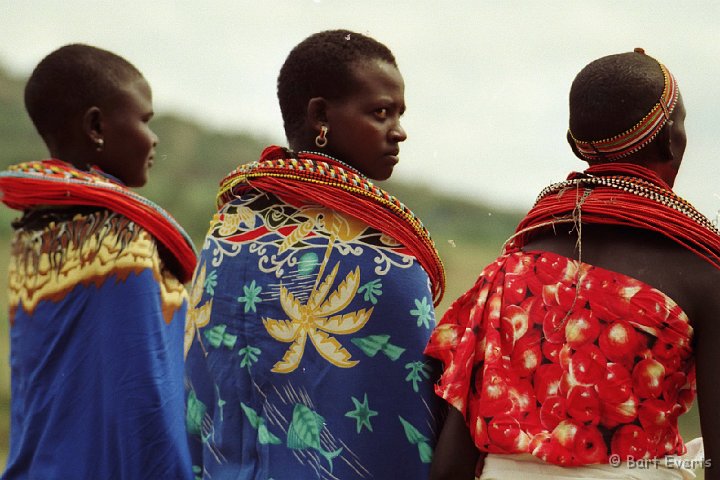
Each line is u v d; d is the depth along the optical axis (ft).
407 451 10.00
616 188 9.20
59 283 11.71
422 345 10.07
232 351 10.25
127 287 11.65
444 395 9.34
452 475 9.42
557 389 8.98
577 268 9.14
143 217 11.93
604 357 8.91
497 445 9.01
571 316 9.04
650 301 8.87
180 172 75.15
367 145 10.30
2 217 56.70
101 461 11.43
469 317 9.68
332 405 9.96
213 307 10.39
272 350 10.10
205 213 63.00
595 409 8.88
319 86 10.28
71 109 12.12
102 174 12.24
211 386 10.43
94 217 11.78
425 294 10.18
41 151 74.64
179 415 11.79
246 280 10.23
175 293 12.23
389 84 10.32
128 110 12.30
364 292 10.00
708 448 8.78
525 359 9.14
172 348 12.01
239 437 10.21
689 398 9.25
